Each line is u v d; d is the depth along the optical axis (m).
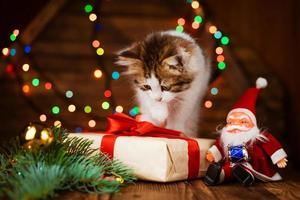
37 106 0.88
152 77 0.69
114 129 0.62
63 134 0.56
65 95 0.89
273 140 0.58
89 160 0.53
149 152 0.55
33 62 0.89
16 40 0.88
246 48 0.93
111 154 0.57
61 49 0.89
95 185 0.48
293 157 0.89
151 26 0.91
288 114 0.91
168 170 0.54
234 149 0.57
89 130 0.89
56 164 0.48
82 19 0.90
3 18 0.90
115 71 0.90
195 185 0.55
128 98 0.88
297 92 0.89
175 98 0.70
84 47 0.90
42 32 0.89
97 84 0.89
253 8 0.93
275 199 0.47
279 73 0.92
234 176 0.55
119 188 0.51
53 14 0.89
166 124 0.71
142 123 0.62
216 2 0.93
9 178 0.46
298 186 0.56
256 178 0.58
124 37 0.90
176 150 0.56
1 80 0.88
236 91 0.90
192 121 0.73
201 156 0.60
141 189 0.52
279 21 0.93
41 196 0.41
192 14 0.91
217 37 0.89
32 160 0.47
